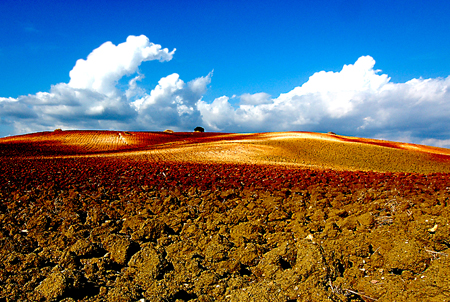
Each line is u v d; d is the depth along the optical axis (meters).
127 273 5.77
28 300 4.80
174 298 5.05
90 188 14.89
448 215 7.84
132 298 4.92
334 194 12.57
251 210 10.24
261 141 54.69
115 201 11.67
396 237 6.25
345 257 5.82
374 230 7.22
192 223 8.53
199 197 12.88
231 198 12.80
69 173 20.45
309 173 20.95
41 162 29.78
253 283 5.30
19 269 5.82
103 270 5.96
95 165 26.52
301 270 5.09
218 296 5.02
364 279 5.18
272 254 5.75
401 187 13.41
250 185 15.41
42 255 6.41
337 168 32.53
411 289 4.66
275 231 8.12
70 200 11.43
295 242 6.67
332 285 4.96
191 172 21.12
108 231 8.03
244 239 7.30
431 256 5.32
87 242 6.65
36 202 11.79
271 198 11.96
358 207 9.70
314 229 7.93
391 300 4.57
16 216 9.66
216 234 7.13
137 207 10.81
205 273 5.40
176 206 10.96
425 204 9.47
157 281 5.33
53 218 9.09
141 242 7.41
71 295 5.05
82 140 70.88
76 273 5.41
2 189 13.99
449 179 16.20
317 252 5.39
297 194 12.99
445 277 4.58
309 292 4.75
